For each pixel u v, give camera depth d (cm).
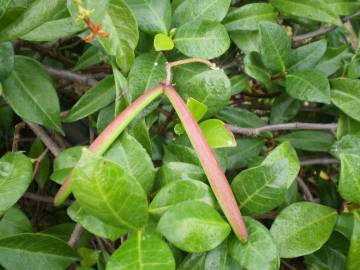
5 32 23
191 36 29
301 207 26
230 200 22
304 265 35
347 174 25
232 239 22
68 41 39
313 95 32
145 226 22
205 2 31
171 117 28
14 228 28
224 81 26
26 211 36
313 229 26
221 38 29
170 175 24
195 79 26
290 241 26
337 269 28
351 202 27
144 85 27
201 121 27
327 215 26
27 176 25
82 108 29
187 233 21
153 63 28
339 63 36
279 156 26
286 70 34
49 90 29
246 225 22
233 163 33
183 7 31
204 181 24
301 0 35
